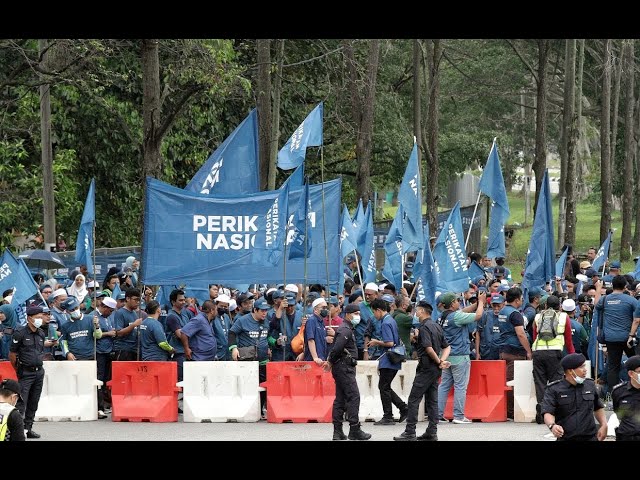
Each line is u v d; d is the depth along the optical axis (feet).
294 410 166.81
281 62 290.56
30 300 190.90
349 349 144.66
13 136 319.88
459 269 186.29
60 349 174.70
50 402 168.66
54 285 206.80
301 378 167.94
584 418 111.75
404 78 450.71
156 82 232.12
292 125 386.32
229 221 176.04
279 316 175.94
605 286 214.69
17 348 146.41
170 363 167.94
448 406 171.01
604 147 417.69
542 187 193.36
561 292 217.15
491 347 173.58
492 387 169.07
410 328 174.60
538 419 164.45
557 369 162.81
